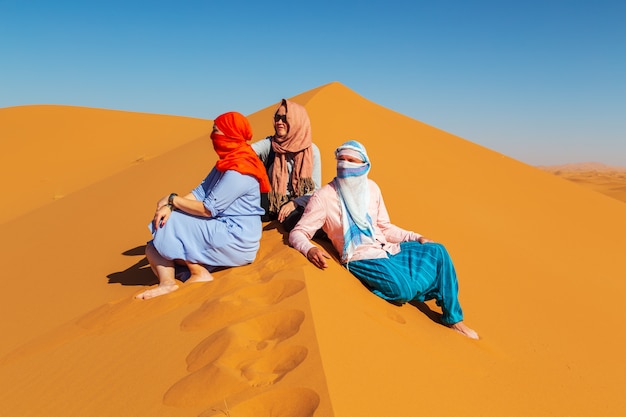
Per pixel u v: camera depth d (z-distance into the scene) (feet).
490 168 41.01
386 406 7.63
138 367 9.37
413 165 33.76
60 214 32.14
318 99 38.37
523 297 19.03
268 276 11.93
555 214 34.30
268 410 7.38
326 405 6.95
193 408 7.62
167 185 32.04
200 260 13.34
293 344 8.63
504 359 12.90
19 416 8.82
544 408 10.73
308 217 13.96
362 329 9.76
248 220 13.94
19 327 15.47
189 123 95.20
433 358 10.37
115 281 18.33
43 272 21.34
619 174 323.78
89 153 76.28
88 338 11.47
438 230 24.18
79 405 8.66
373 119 40.19
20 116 88.58
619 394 12.99
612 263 27.78
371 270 13.34
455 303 13.55
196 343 9.59
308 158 17.98
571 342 15.74
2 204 58.29
